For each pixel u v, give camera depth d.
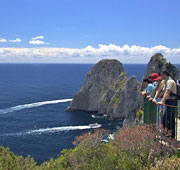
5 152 13.16
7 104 117.19
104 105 115.38
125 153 10.05
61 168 11.65
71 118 95.44
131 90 98.50
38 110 106.94
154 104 11.66
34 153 56.41
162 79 10.57
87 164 10.73
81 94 124.31
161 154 9.95
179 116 11.29
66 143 63.84
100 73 132.25
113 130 79.50
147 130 10.56
